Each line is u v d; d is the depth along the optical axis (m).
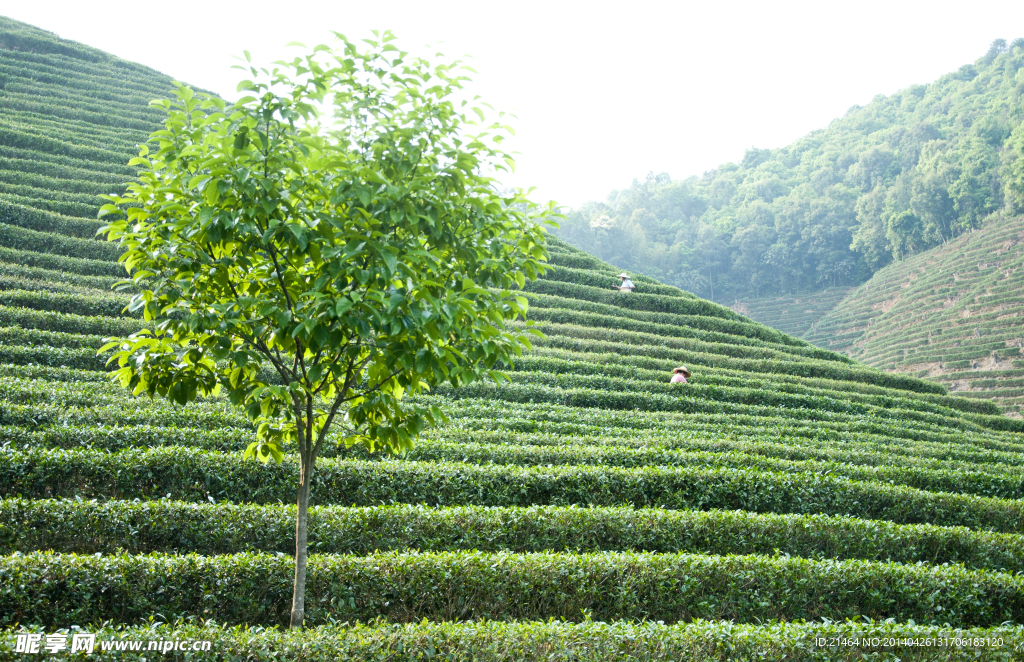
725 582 9.39
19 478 10.70
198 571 7.68
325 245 5.92
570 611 8.65
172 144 6.03
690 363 31.45
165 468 11.45
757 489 14.25
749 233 149.62
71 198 33.06
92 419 13.55
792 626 7.51
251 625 7.73
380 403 6.59
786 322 124.88
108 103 49.75
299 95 6.07
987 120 127.94
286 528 9.66
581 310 37.03
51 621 7.05
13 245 26.83
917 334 87.44
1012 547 12.37
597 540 10.97
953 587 9.83
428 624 6.75
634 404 23.28
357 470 12.26
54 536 8.91
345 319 5.64
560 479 13.27
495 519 10.55
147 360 6.19
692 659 6.69
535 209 7.30
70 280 24.67
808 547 11.73
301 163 6.14
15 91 46.81
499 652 6.36
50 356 17.80
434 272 6.23
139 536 9.21
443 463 13.13
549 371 25.75
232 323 5.96
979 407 33.09
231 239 5.93
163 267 6.31
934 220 118.44
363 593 8.06
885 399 29.58
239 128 5.87
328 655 6.03
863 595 9.67
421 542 10.07
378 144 6.14
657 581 9.09
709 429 20.70
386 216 6.02
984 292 88.00
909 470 17.22
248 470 11.74
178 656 5.80
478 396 21.31
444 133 6.53
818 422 23.69
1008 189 103.31
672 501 13.77
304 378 6.62
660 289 43.47
